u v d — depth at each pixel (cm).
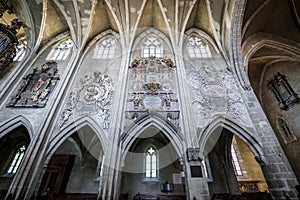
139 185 1204
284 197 746
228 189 1223
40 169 866
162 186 1177
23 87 1198
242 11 1264
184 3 1495
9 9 1459
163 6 1534
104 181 802
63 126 1016
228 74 1251
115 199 768
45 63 1398
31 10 1496
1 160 1378
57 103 1083
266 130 945
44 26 1534
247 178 1761
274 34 1508
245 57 1375
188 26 1641
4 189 1247
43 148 920
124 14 1555
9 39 1249
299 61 1449
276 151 865
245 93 1124
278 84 1638
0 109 1073
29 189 793
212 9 1463
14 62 1416
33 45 1488
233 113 1046
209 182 1246
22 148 1462
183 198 1045
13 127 1022
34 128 994
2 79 1263
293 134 1424
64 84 1189
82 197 1077
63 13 1494
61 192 1180
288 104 1504
